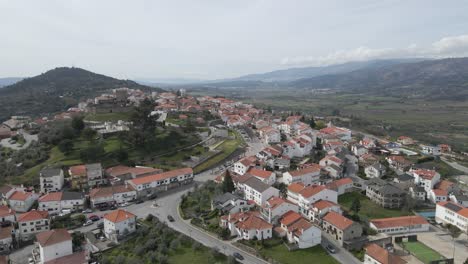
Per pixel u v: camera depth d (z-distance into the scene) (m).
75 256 95.06
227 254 100.69
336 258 99.69
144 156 186.12
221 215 124.12
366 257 95.06
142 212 131.12
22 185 151.62
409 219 121.69
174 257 99.62
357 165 185.88
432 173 158.00
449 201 140.38
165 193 151.38
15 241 109.19
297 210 123.75
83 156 175.62
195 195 143.50
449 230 120.75
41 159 180.25
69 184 157.88
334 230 111.62
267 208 120.69
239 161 172.88
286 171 165.50
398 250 105.88
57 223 120.44
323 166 172.50
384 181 152.50
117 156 179.62
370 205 141.25
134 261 94.44
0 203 135.62
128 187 145.38
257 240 107.00
